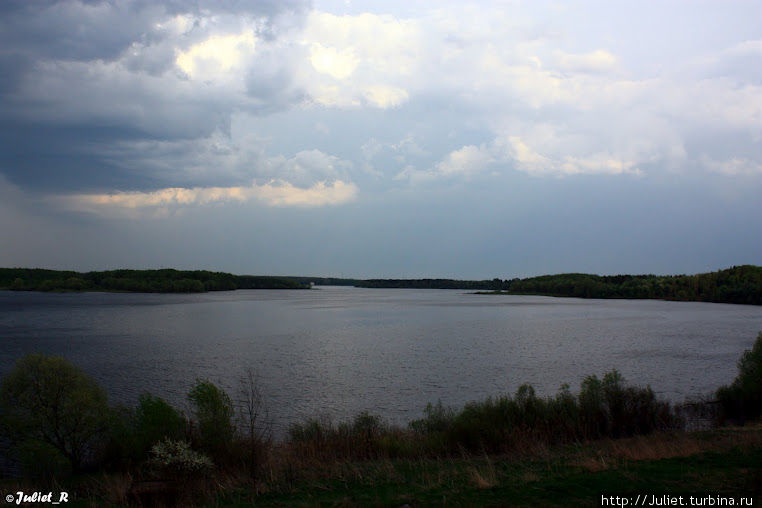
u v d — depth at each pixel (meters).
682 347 57.25
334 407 29.53
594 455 14.46
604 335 70.50
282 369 42.47
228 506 11.23
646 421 19.70
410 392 33.69
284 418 26.97
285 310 128.25
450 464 14.34
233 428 17.00
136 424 17.16
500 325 87.31
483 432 17.05
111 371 41.00
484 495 10.64
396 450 16.77
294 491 12.16
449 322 93.81
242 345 58.81
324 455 15.86
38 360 17.16
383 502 10.59
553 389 34.53
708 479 10.89
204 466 13.10
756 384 23.58
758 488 10.09
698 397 30.47
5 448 20.83
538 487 10.93
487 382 37.00
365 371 41.56
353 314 115.25
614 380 21.05
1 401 16.84
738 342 61.94
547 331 76.69
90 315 103.75
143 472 13.60
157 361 46.50
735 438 15.24
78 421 16.81
